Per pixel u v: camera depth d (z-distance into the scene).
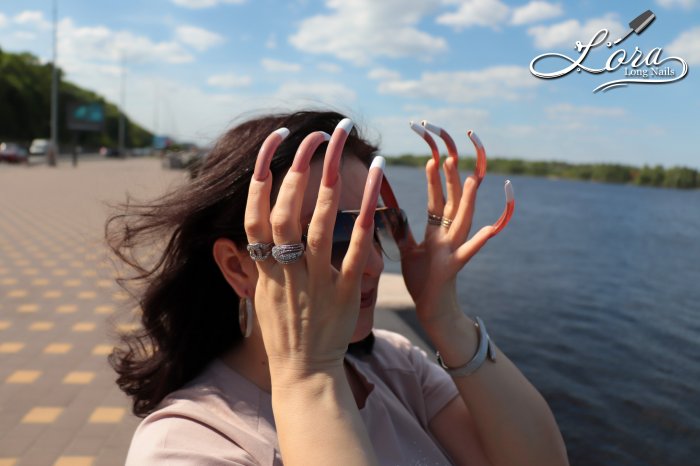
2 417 3.62
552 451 1.33
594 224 29.81
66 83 94.75
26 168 38.22
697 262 17.42
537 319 9.27
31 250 9.72
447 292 1.37
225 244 1.15
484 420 1.33
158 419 1.07
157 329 1.28
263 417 1.11
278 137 0.95
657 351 7.64
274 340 0.96
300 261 0.95
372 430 1.26
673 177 81.69
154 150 81.06
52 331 5.40
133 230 1.29
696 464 4.41
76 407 3.78
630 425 5.06
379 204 1.39
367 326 1.21
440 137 1.40
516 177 142.50
